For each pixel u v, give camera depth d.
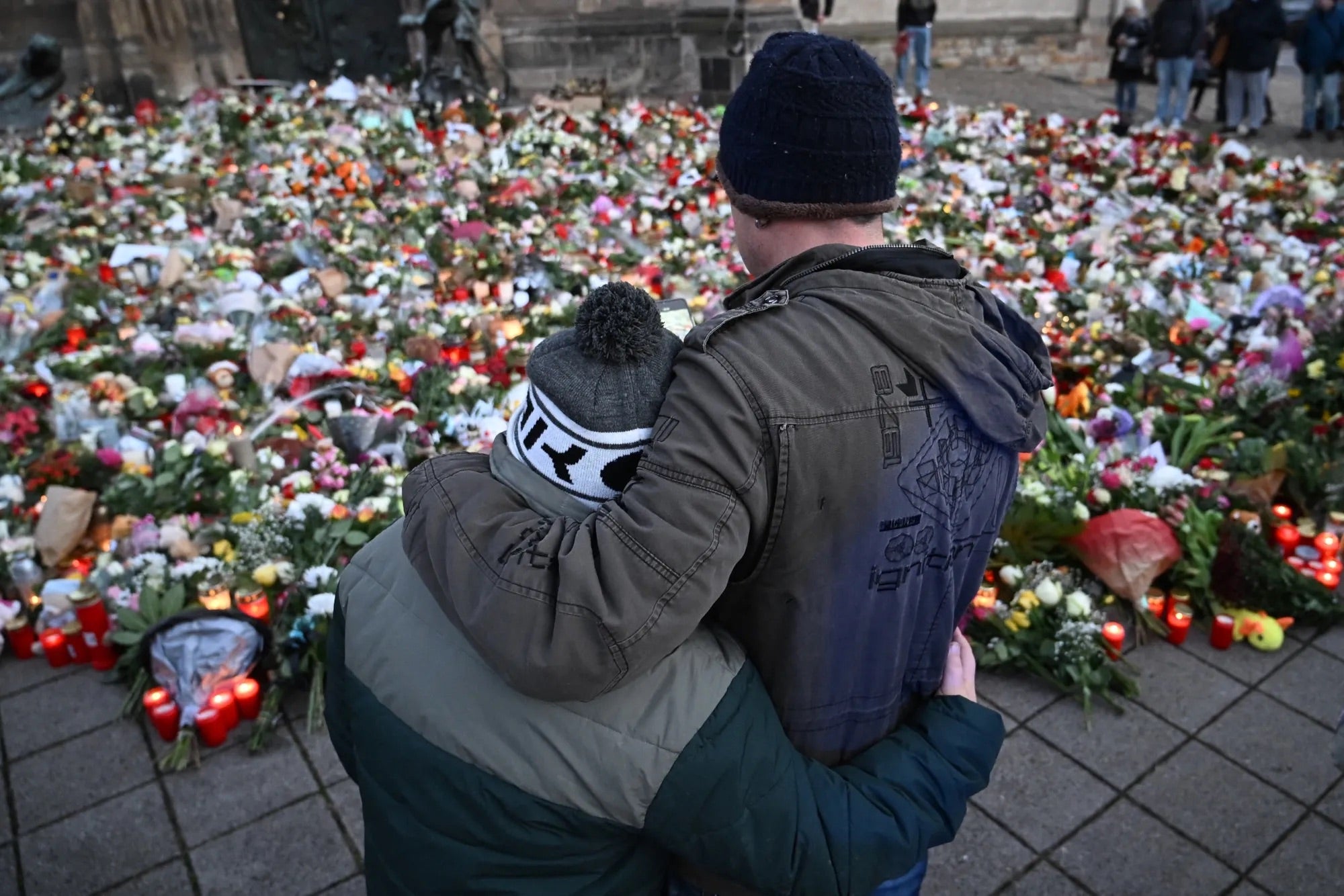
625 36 12.68
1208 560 3.38
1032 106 13.99
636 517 0.94
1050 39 17.27
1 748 2.90
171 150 9.47
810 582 1.04
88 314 5.55
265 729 2.88
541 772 1.07
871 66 1.05
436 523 1.04
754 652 1.14
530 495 1.04
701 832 1.07
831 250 1.08
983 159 9.67
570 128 10.47
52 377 4.77
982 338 1.06
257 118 10.91
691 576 0.92
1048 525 3.49
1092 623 3.12
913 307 1.04
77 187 8.02
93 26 12.23
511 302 5.91
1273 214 8.05
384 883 1.20
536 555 0.96
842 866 1.10
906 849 1.14
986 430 1.04
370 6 13.23
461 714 1.08
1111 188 8.80
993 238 6.88
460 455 1.14
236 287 5.79
